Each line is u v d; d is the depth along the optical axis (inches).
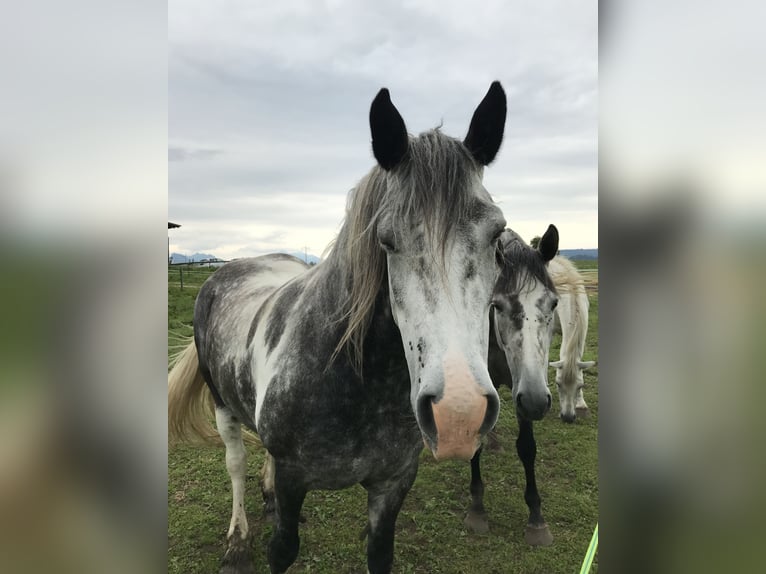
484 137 59.8
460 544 116.5
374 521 74.4
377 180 60.3
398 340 62.9
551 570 107.6
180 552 112.6
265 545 112.7
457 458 46.6
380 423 66.1
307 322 68.1
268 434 70.4
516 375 104.3
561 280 165.2
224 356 94.7
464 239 51.3
